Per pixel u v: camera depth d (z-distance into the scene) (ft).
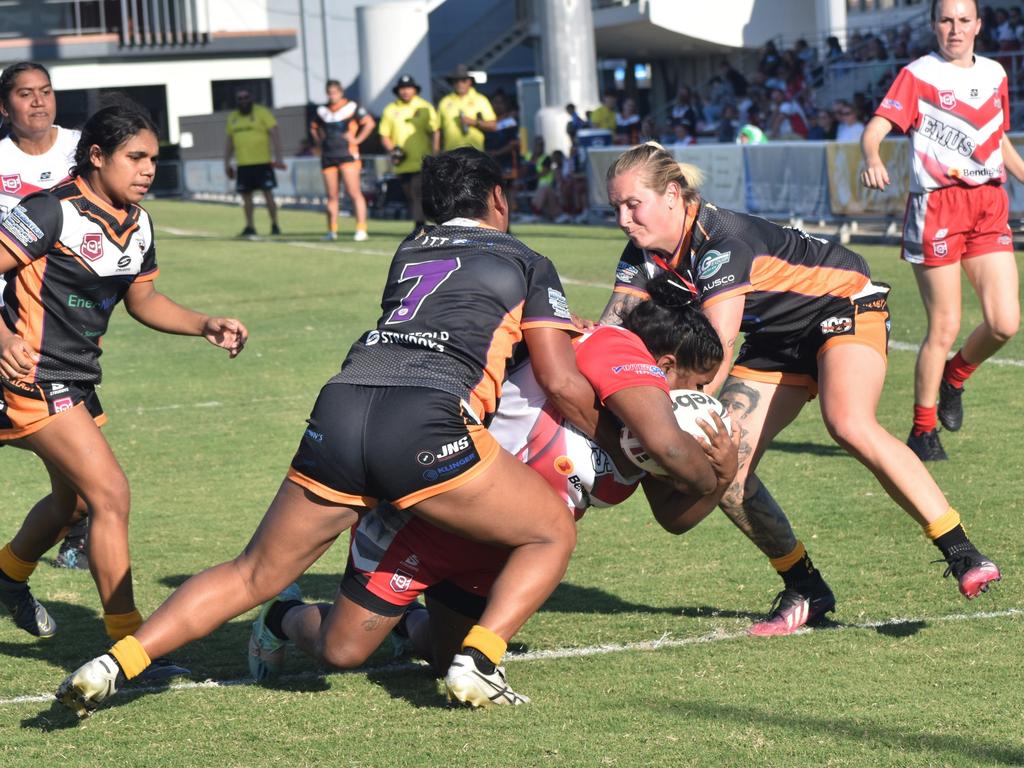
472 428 44.78
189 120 470.80
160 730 46.16
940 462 81.92
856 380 54.24
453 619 50.01
